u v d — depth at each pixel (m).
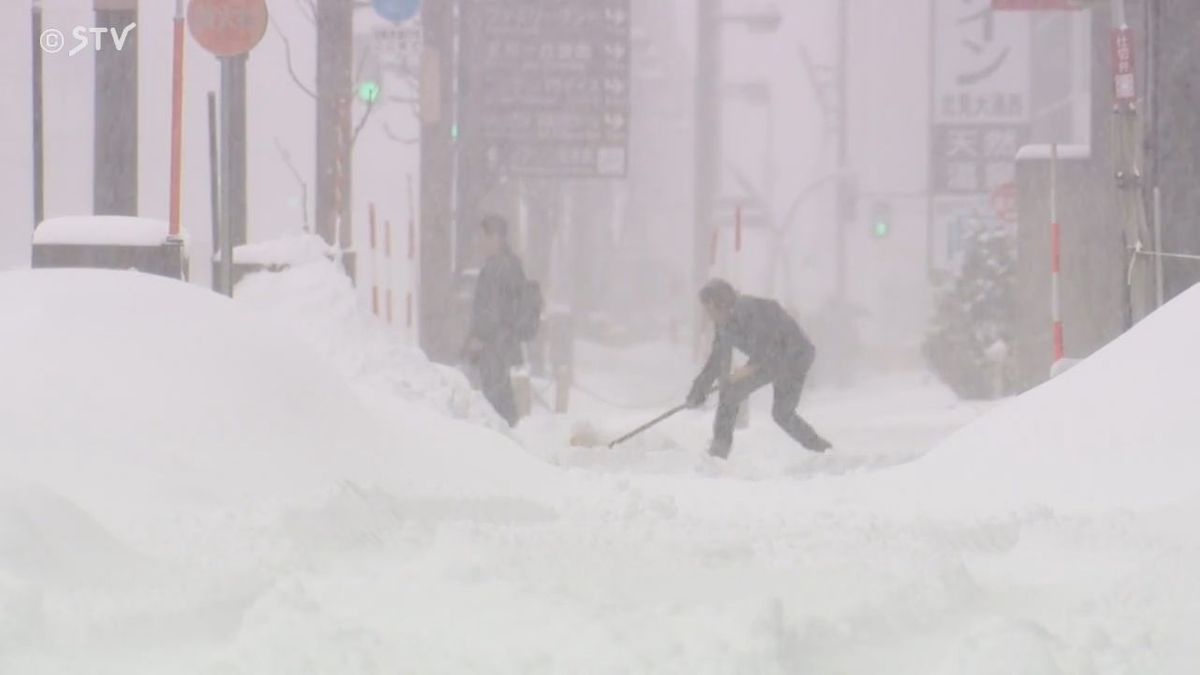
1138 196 51.03
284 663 14.93
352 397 29.92
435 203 90.50
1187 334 30.67
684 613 16.91
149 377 25.92
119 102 57.97
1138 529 23.98
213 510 22.66
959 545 23.41
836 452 52.72
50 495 19.28
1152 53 53.44
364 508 22.56
